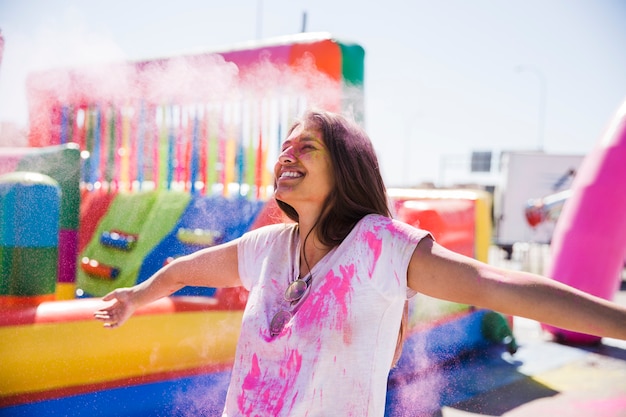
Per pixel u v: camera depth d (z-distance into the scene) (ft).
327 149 4.37
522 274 3.67
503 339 14.92
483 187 60.70
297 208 4.48
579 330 3.48
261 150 12.59
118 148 15.01
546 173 57.47
